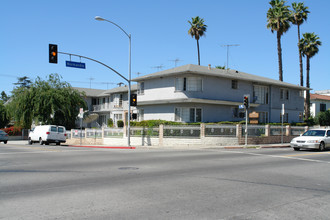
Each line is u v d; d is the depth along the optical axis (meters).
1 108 55.16
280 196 7.38
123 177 9.62
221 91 32.38
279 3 43.59
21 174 10.12
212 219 5.55
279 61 44.50
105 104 49.81
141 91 35.72
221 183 8.81
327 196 7.45
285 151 20.23
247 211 6.07
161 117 32.78
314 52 45.84
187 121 30.55
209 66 34.25
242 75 35.56
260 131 26.86
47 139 29.48
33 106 40.81
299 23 46.19
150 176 9.84
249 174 10.48
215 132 24.73
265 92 37.09
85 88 57.03
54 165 12.40
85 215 5.68
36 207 6.18
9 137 48.31
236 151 20.19
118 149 22.86
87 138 33.28
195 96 30.31
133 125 29.97
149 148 23.89
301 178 9.89
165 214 5.78
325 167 12.49
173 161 13.96
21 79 83.50
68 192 7.51
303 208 6.37
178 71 29.88
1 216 5.59
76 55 21.56
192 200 6.84
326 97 59.06
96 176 9.78
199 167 12.03
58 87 42.97
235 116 33.78
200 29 49.62
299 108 41.28
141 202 6.62
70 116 42.28
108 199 6.85
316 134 21.62
